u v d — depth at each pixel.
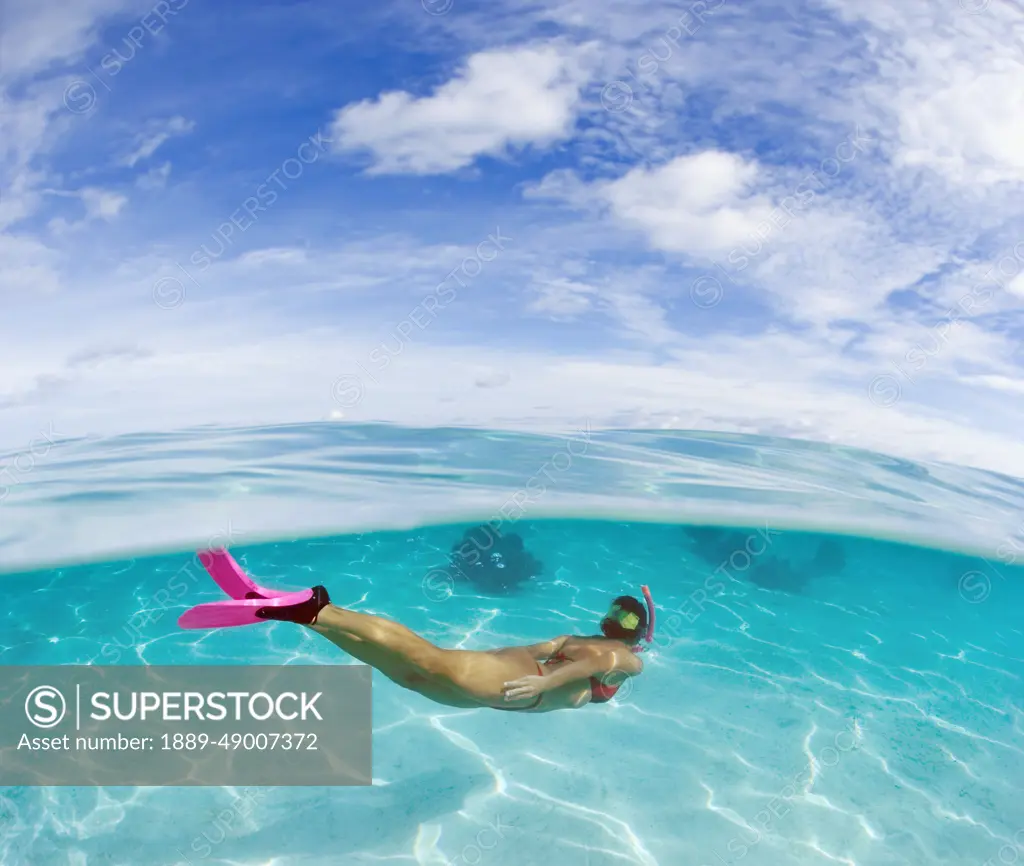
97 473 9.63
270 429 10.28
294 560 9.54
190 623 4.61
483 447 10.66
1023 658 8.17
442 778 5.65
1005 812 5.55
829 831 5.23
